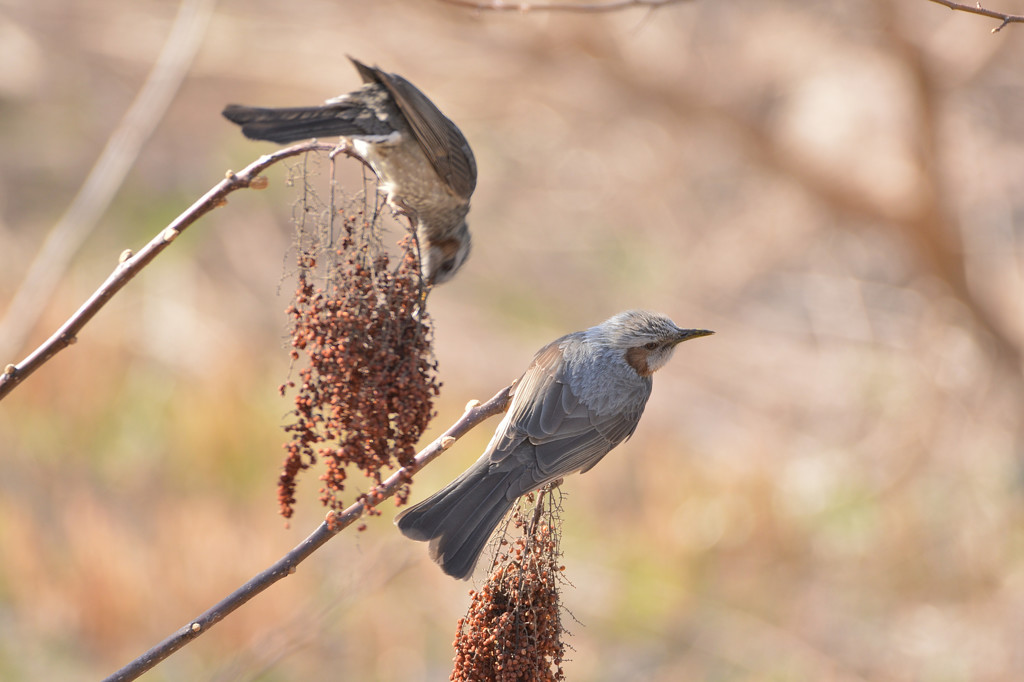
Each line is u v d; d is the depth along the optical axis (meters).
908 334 18.98
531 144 22.09
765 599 13.62
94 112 21.47
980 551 14.20
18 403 14.88
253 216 20.36
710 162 21.19
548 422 5.82
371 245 4.63
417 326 4.50
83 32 20.91
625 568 13.72
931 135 16.14
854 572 14.20
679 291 20.86
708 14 18.06
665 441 16.55
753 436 17.30
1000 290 17.41
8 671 10.98
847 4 17.84
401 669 11.80
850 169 17.17
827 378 18.67
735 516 14.45
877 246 20.59
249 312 18.61
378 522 12.94
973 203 18.73
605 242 21.58
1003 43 15.74
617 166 21.70
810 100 17.91
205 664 11.41
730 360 19.48
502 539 4.79
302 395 4.41
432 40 18.22
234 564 12.18
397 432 4.43
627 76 17.53
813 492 15.61
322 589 11.61
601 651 12.66
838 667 12.59
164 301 17.91
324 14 18.36
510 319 20.19
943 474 15.70
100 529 12.37
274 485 14.07
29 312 9.34
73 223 9.44
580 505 14.81
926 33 15.89
